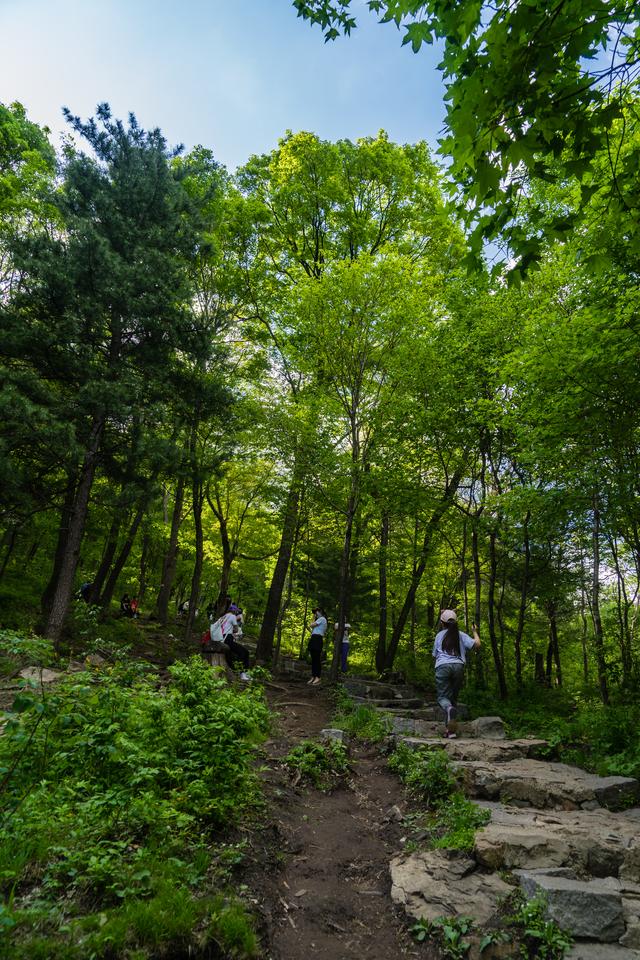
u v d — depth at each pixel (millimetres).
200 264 17969
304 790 5945
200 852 3809
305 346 14633
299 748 6734
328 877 4242
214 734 5320
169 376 14531
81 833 3662
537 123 3283
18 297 12359
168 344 14328
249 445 15242
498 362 11812
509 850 4168
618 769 6617
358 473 13930
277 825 4812
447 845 4461
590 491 9875
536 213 3736
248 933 3146
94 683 6363
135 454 12742
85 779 4555
